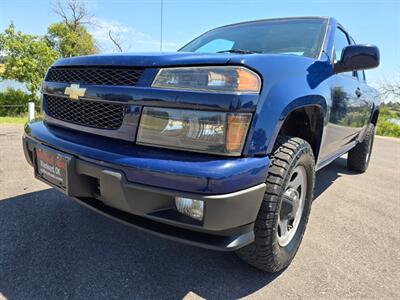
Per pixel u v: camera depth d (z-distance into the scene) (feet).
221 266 6.29
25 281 5.48
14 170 11.97
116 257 6.39
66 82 6.12
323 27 8.59
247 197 4.54
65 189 5.53
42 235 7.07
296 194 6.21
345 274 6.25
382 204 10.65
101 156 4.96
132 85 4.99
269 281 5.90
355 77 10.73
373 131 15.05
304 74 6.07
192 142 4.59
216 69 4.59
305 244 7.43
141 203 4.69
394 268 6.56
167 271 6.03
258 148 4.71
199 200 4.30
